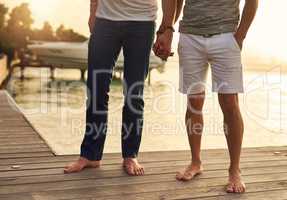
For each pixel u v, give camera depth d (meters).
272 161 3.21
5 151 3.24
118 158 3.10
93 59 2.74
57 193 2.41
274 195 2.52
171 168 2.93
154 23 2.74
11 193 2.39
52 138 4.25
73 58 12.45
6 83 10.45
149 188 2.55
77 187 2.51
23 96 7.76
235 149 2.59
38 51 13.07
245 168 3.01
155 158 3.17
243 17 2.46
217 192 2.53
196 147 2.78
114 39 2.72
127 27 2.70
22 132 3.93
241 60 2.54
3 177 2.64
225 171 2.90
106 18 2.70
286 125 5.63
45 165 2.91
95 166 2.86
